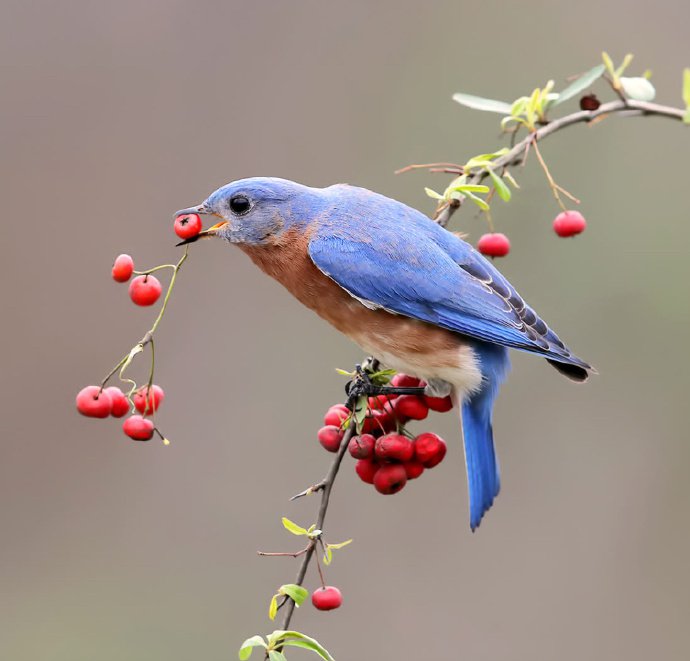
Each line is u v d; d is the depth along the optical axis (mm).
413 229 8758
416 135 14039
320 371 13617
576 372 8750
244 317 13844
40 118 14422
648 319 12867
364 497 13164
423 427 13258
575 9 14117
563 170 13234
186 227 8938
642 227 13023
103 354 13914
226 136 14281
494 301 8656
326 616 12664
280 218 8859
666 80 13781
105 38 14625
